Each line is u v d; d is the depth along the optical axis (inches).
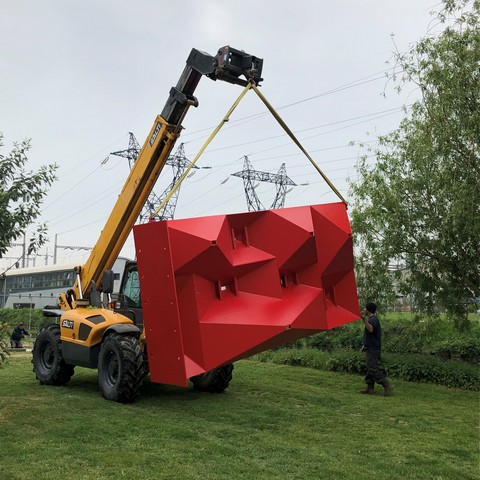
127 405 286.2
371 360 351.3
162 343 239.3
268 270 255.9
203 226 239.5
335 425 254.7
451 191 352.5
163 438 217.8
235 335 237.5
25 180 241.1
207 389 343.0
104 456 189.8
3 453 190.9
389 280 424.2
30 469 174.4
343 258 281.1
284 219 260.7
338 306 291.7
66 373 350.6
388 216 410.9
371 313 356.5
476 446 224.2
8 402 285.9
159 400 306.7
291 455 201.6
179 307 241.8
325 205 278.8
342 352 477.1
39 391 328.8
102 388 303.7
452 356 442.3
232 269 246.2
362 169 444.8
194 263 235.9
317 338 566.6
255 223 259.1
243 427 244.7
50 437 212.7
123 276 358.3
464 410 300.2
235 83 262.1
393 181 414.0
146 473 174.4
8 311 1168.8
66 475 170.1
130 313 340.5
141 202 320.5
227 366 335.9
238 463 188.4
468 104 351.9
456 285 398.9
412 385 387.9
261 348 247.8
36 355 370.9
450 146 354.9
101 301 350.6
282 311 246.4
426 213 395.9
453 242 382.6
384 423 263.1
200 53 277.1
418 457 204.8
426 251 402.9
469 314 426.9
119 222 327.6
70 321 340.5
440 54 360.5
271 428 244.7
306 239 256.7
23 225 239.1
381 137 433.7
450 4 363.9
